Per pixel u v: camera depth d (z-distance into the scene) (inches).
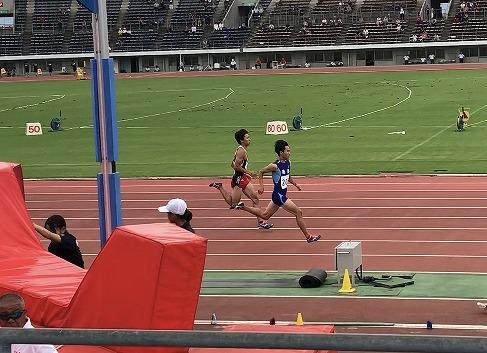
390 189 930.7
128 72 3223.4
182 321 353.7
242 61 3137.3
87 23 3346.5
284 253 670.5
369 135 1400.1
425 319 483.8
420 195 887.7
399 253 652.1
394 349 155.5
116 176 534.9
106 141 532.1
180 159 1243.8
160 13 3319.4
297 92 2106.3
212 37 3171.8
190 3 3331.7
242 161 751.7
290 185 977.5
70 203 935.0
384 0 3102.9
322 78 2452.0
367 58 3014.3
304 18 3129.9
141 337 166.1
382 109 1726.1
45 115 1935.3
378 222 768.9
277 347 161.6
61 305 379.9
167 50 3184.1
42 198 968.9
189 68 3189.0
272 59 3110.2
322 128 1515.7
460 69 2532.0
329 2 3147.1
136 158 1270.9
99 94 528.7
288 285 570.3
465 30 2903.5
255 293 555.2
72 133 1622.8
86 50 3297.2
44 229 490.6
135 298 353.4
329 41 3029.0
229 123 1653.5
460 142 1277.1
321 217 801.6
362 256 645.9
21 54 3334.2
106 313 360.5
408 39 2940.5
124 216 856.3
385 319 486.6
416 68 2664.9
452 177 991.6
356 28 3031.5
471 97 1829.5
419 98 1862.7
